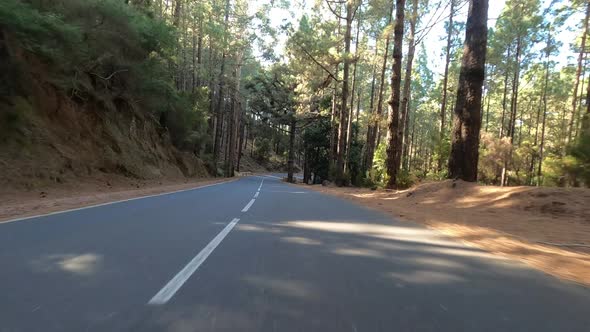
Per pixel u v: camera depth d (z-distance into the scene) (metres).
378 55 40.72
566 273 5.70
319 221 10.14
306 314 3.88
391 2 29.73
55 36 17.23
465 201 14.18
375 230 8.95
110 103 26.62
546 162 19.28
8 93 17.97
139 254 6.14
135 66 24.09
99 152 23.00
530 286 5.00
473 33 16.28
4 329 3.42
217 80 52.56
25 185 15.81
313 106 43.06
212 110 60.16
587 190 12.11
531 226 9.77
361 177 32.28
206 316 3.78
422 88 59.09
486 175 43.59
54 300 4.11
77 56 19.41
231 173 60.00
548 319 3.90
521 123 62.81
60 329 3.44
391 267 5.75
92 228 8.32
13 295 4.23
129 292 4.40
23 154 17.23
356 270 5.54
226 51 50.22
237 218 10.25
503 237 8.10
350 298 4.37
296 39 31.69
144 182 24.45
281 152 122.75
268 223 9.55
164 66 29.86
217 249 6.59
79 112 22.97
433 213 12.32
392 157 22.77
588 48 34.53
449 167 16.91
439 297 4.48
